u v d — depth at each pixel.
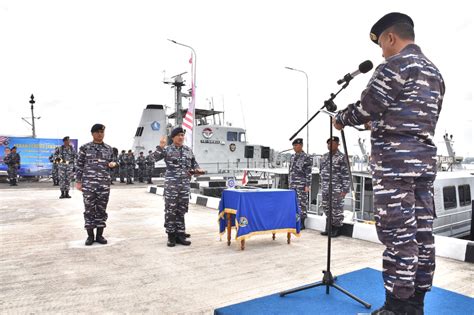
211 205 10.48
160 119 25.08
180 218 5.61
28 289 3.51
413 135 2.08
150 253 5.04
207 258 4.79
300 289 3.09
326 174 6.45
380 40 2.32
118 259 4.70
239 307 2.81
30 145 20.50
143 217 8.48
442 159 12.58
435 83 2.14
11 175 18.00
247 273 4.12
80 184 5.53
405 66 2.05
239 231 5.21
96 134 5.56
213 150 20.64
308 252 5.17
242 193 5.29
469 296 3.19
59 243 5.64
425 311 2.68
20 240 5.85
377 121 2.20
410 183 2.10
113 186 18.83
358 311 2.70
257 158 22.06
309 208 9.25
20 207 10.02
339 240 6.05
